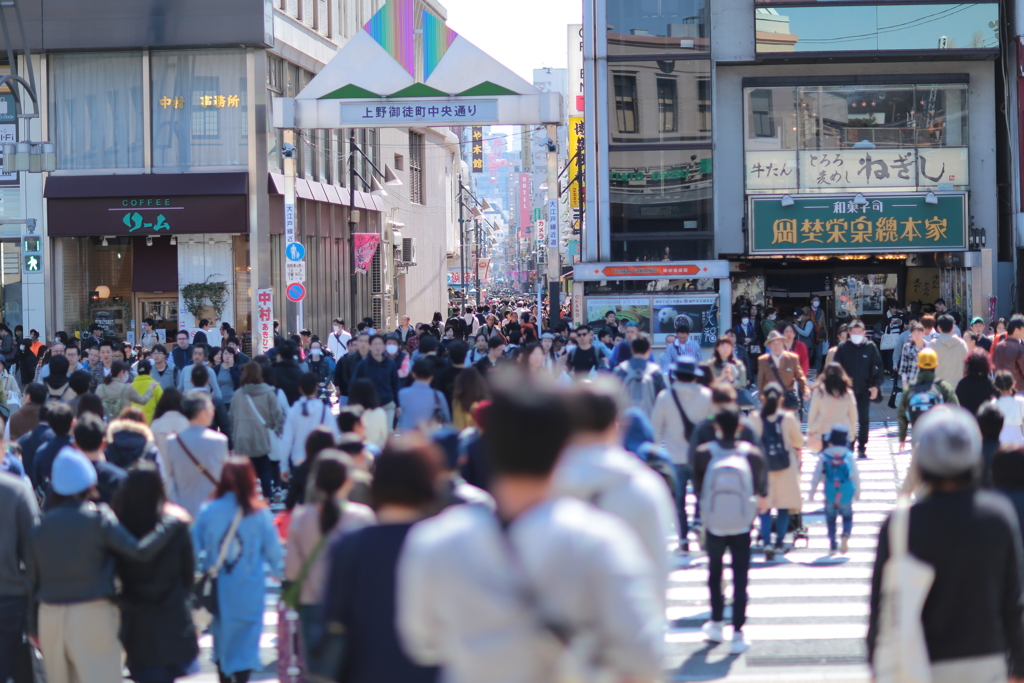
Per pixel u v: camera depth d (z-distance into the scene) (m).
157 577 14.51
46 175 67.94
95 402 21.81
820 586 23.03
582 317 61.22
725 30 63.03
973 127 64.44
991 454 17.20
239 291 69.31
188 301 68.44
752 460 19.17
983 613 9.96
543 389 6.57
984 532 9.95
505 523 6.47
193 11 67.06
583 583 5.92
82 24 66.94
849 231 63.78
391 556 9.29
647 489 11.04
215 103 68.56
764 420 24.95
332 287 85.62
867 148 64.19
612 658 5.87
